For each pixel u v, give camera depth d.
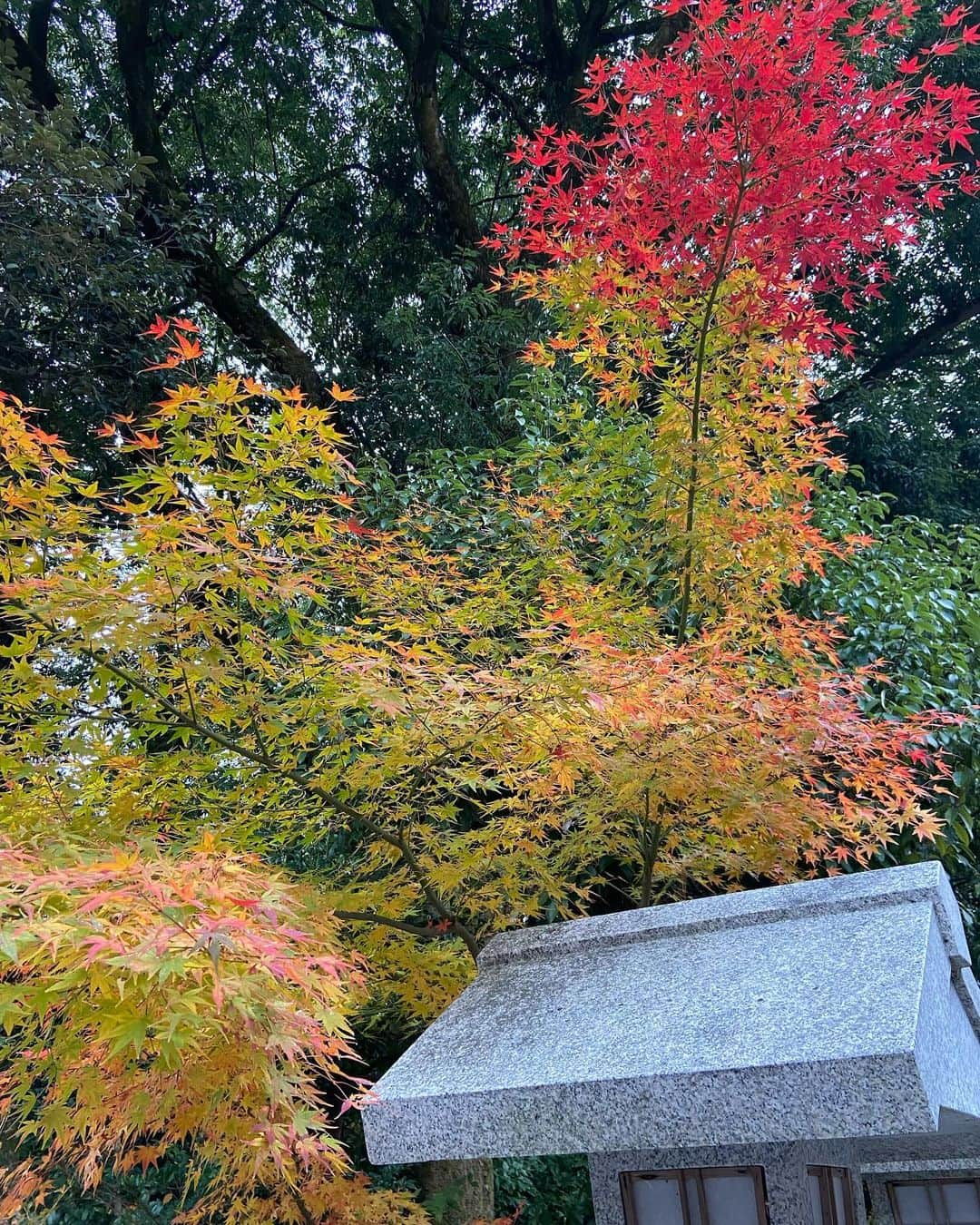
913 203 3.54
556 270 4.36
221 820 3.67
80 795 3.31
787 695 3.46
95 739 3.33
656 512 4.32
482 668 3.67
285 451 3.04
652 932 2.45
